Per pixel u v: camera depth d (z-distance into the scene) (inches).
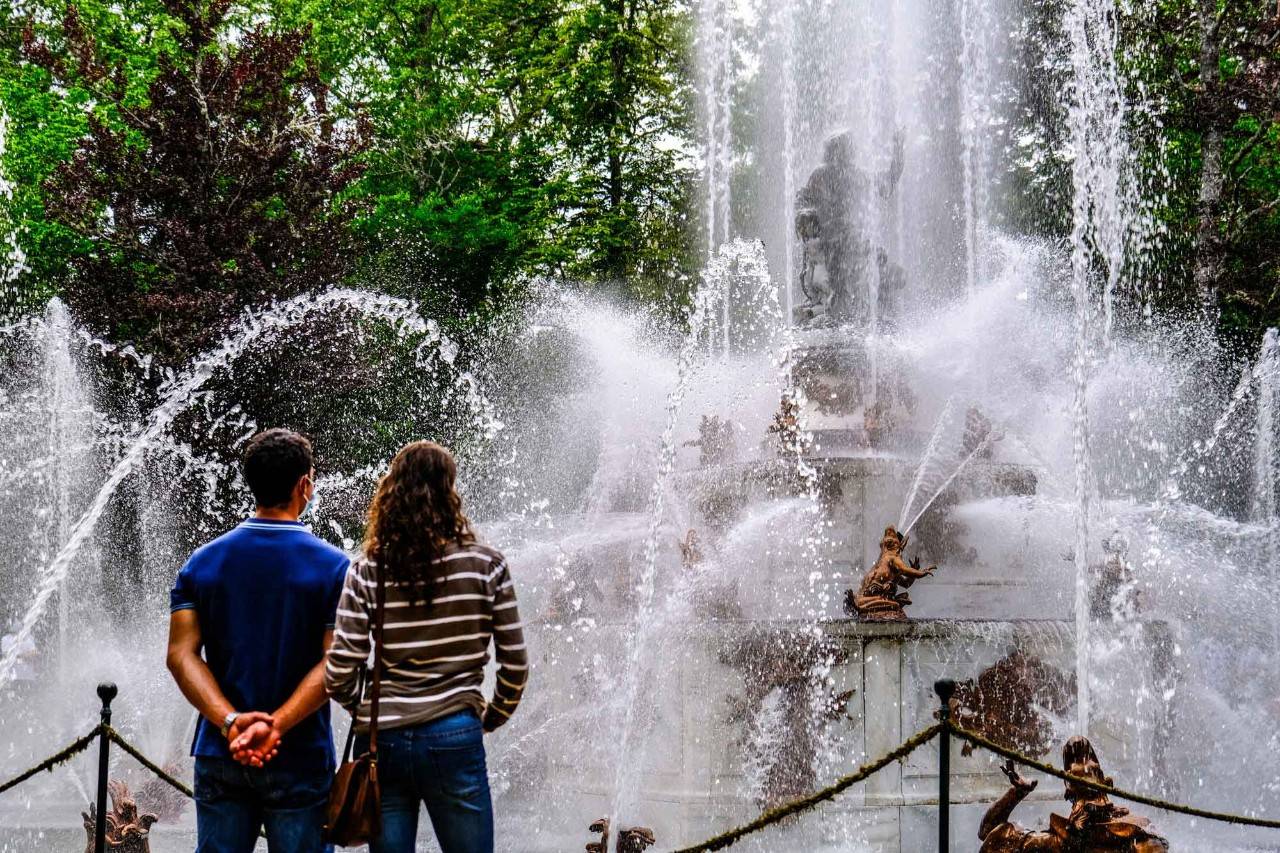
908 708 360.2
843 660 358.9
